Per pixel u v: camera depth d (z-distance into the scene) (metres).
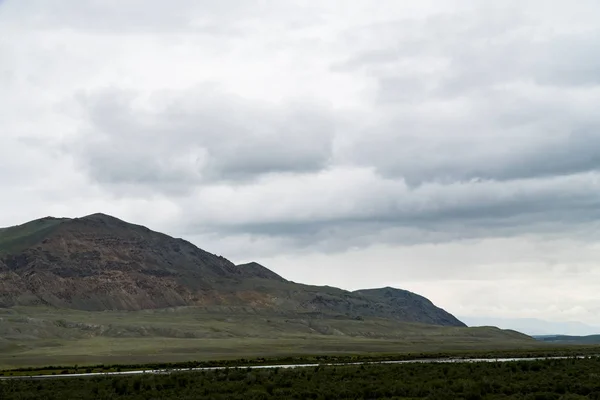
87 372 114.31
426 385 58.16
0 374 115.62
